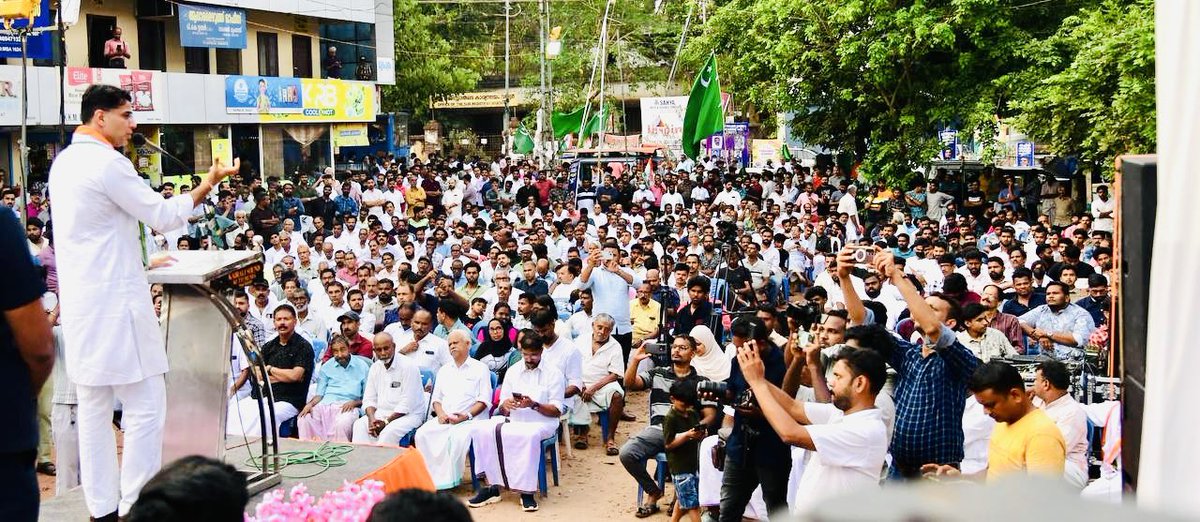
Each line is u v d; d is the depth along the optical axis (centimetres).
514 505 966
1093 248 1508
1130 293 380
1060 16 2119
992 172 2609
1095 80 1628
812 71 2342
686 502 850
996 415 557
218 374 598
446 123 4881
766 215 1981
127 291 527
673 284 1552
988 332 927
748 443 702
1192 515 78
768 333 818
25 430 384
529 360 1014
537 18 4575
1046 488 82
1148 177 368
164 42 2620
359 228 1917
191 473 348
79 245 518
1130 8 1661
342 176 2903
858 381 550
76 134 527
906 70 2192
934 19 2072
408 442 1033
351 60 3278
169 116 2520
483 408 1028
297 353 1065
